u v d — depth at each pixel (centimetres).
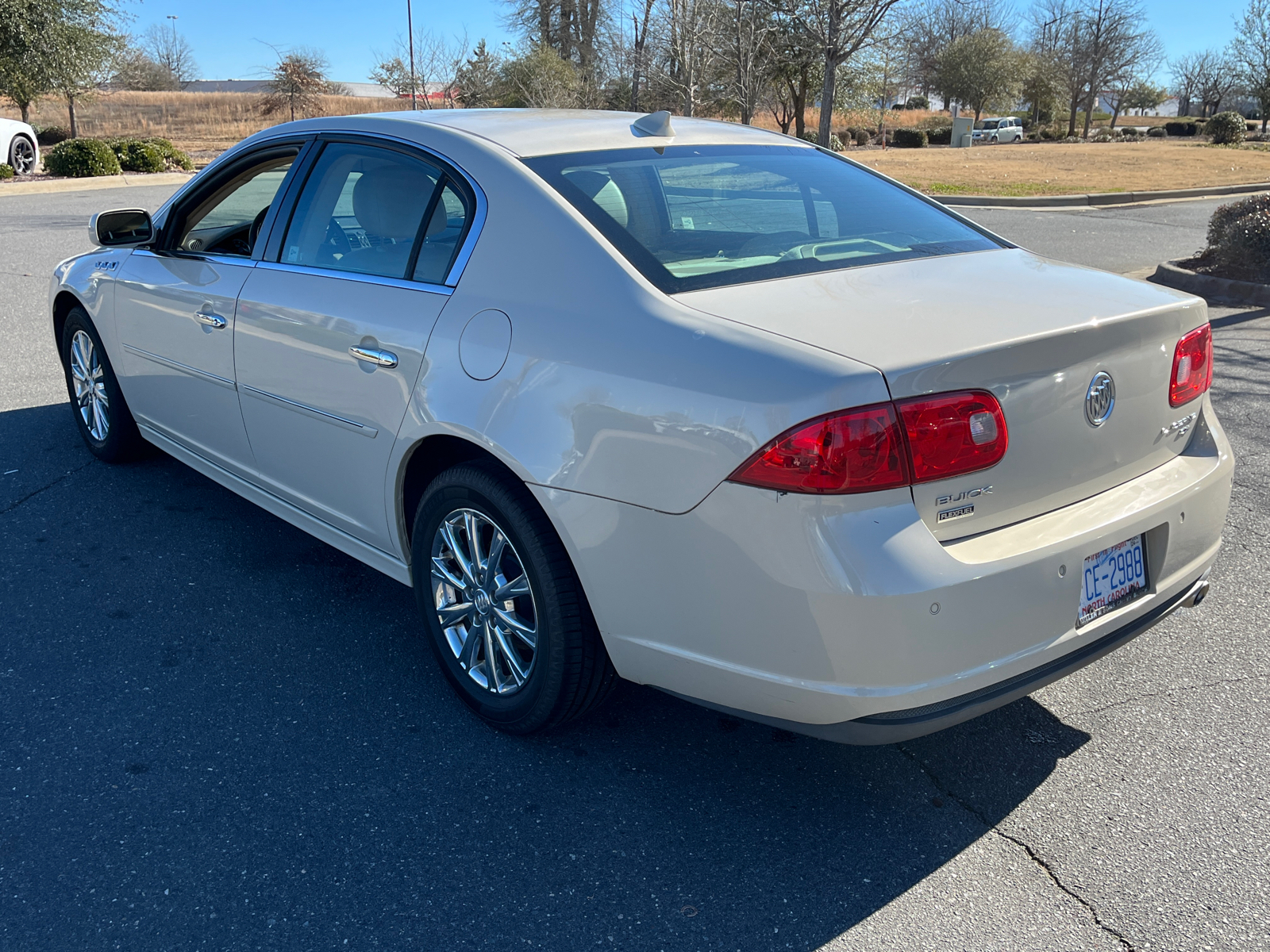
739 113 2966
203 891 224
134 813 248
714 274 249
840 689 209
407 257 293
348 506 321
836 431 198
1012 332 217
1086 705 302
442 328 270
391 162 309
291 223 337
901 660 204
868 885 229
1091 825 249
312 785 261
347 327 297
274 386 332
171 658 321
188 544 403
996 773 270
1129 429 243
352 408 299
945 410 204
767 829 247
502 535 266
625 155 297
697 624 225
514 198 270
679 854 239
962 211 1664
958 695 212
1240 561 396
